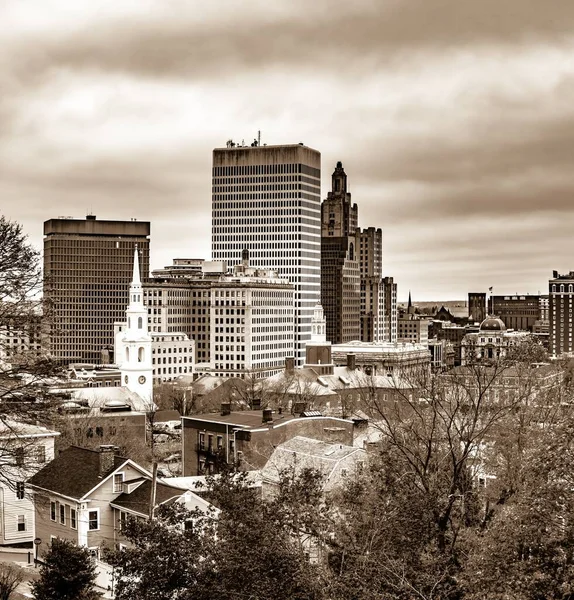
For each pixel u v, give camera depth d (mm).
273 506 72188
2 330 76312
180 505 76812
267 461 133500
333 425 154000
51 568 86312
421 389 111188
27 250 80750
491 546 62719
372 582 65562
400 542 71938
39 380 81688
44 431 131750
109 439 179500
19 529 125750
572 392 93438
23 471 89312
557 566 60250
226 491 74250
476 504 78812
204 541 71062
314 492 75250
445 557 68438
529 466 68000
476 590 61875
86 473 117125
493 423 86625
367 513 73188
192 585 68812
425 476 75375
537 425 84875
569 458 63812
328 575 66500
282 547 67875
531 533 61719
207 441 162375
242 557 66812
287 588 65438
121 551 73375
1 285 76938
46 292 82000
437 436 85250
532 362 123625
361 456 114375
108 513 115188
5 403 74500
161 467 183250
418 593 62812
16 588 93875
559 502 61969
